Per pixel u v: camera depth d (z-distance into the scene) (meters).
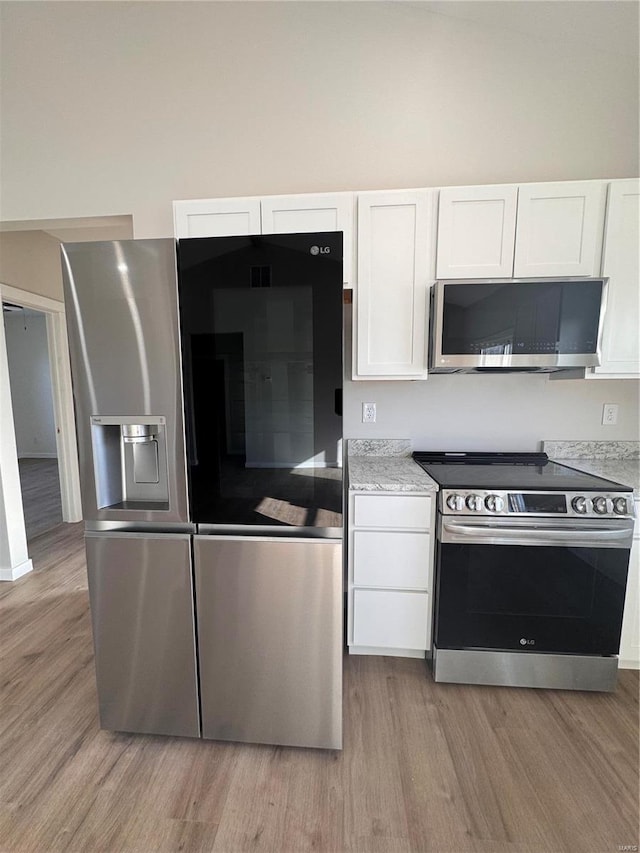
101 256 1.30
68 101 2.08
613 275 1.78
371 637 1.84
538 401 2.20
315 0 1.94
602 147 1.97
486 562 1.69
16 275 3.18
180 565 1.38
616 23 1.78
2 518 2.68
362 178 2.04
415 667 1.87
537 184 1.76
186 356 1.32
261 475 1.35
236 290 1.30
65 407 3.80
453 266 1.82
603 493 1.64
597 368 1.84
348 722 1.56
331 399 1.31
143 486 1.49
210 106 2.04
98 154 2.11
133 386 1.34
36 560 3.03
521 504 1.65
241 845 1.14
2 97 2.10
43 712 1.62
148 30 2.01
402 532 1.77
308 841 1.15
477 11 1.86
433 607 1.80
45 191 2.15
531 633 1.71
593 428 2.19
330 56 1.98
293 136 2.04
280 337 1.30
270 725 1.42
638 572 1.69
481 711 1.61
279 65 2.00
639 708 1.62
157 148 2.09
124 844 1.14
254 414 1.33
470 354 1.77
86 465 1.39
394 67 1.97
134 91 2.06
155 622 1.42
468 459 2.20
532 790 1.29
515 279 1.78
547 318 1.74
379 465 2.09
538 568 1.68
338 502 1.33
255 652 1.39
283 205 1.83
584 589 1.67
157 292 1.30
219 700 1.43
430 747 1.45
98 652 1.46
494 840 1.15
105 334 1.33
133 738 1.50
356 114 2.01
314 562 1.33
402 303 1.86
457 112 1.99
